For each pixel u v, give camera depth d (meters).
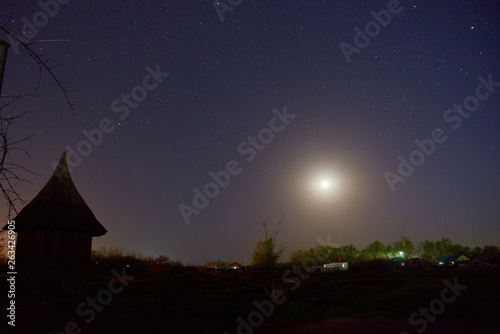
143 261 45.94
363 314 14.58
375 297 19.66
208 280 36.03
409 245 103.06
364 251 92.25
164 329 12.59
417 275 38.97
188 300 19.28
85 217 28.61
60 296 23.06
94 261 43.94
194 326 13.12
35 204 27.11
